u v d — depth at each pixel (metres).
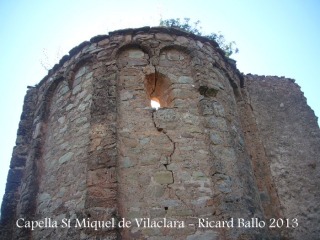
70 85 6.25
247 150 6.34
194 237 4.32
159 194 4.57
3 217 5.99
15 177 6.46
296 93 8.39
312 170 7.13
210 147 5.02
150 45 5.99
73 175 5.06
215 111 5.48
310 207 6.59
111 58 5.81
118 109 5.23
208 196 4.66
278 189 6.70
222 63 6.71
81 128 5.43
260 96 8.07
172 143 5.03
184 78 5.79
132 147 4.92
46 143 6.19
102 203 4.26
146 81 5.73
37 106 7.09
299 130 7.68
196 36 6.41
